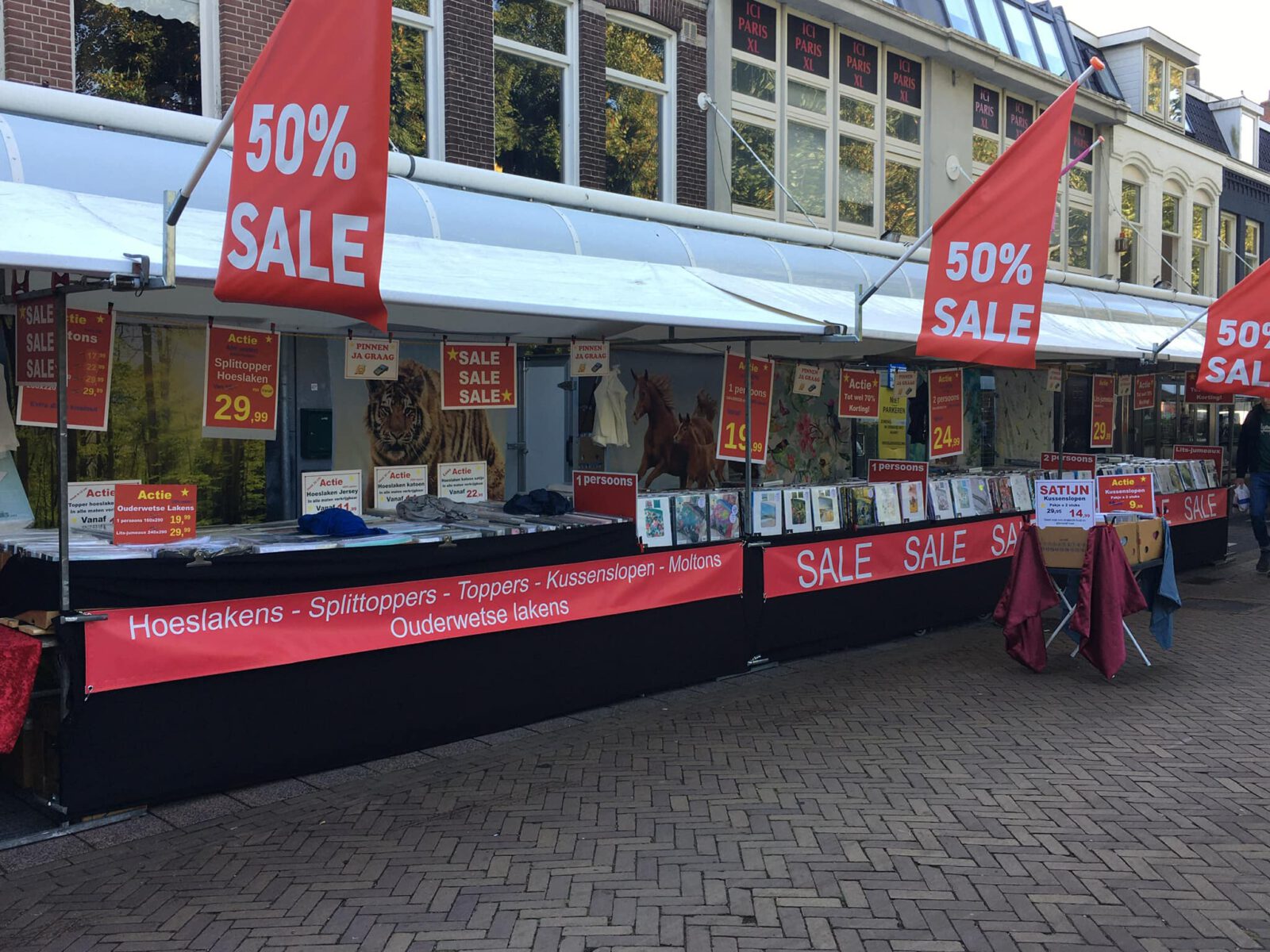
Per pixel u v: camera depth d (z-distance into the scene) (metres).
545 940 3.55
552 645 6.05
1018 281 6.80
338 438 7.60
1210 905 3.81
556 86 10.34
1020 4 17.33
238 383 5.79
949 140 14.79
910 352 9.75
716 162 11.60
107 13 7.28
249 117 3.90
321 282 4.12
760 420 7.52
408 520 6.46
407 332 7.52
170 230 3.88
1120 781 5.12
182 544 4.98
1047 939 3.57
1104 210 17.97
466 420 8.41
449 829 4.50
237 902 3.82
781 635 7.44
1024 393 14.84
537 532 5.93
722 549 6.98
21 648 4.23
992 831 4.49
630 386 9.73
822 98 13.07
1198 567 12.16
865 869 4.11
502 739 5.74
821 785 5.04
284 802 4.80
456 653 5.62
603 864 4.14
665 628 6.65
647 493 6.93
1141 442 17.86
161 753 4.61
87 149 5.71
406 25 9.01
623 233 8.48
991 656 7.81
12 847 4.27
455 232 7.20
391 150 8.60
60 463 4.29
